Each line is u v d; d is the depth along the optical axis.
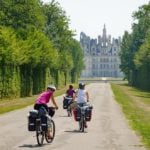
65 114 56.28
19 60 89.69
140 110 67.62
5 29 88.06
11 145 28.64
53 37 156.75
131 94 128.12
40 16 116.25
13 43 85.06
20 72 99.94
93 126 42.31
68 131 37.59
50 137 30.14
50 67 136.25
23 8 111.75
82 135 34.84
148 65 158.00
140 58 160.12
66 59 171.12
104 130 38.75
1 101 82.69
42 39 115.06
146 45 148.88
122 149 27.67
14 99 90.81
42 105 29.48
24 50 96.62
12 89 90.31
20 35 111.00
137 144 30.00
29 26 112.56
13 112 58.38
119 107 72.38
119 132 37.28
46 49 116.44
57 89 162.62
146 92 146.75
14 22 111.00
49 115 30.27
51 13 155.12
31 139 31.66
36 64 108.69
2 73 85.12
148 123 46.28
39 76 121.50
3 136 33.38
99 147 28.39
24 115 53.50
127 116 55.03
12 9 110.81
